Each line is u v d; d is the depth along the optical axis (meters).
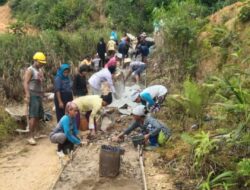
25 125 10.29
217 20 14.62
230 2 21.80
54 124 10.69
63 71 9.65
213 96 9.62
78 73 10.95
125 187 7.17
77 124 9.52
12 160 8.62
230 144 7.39
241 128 7.17
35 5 39.03
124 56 18.44
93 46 18.17
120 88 12.88
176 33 14.27
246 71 9.70
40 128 10.30
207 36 13.67
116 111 11.12
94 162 8.20
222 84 8.73
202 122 9.20
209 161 7.20
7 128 9.89
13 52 13.15
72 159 8.34
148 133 8.89
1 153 9.00
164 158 8.13
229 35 12.59
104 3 36.53
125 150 8.77
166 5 32.69
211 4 24.52
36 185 7.50
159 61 15.25
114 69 13.70
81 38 18.47
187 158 7.72
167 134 8.81
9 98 11.77
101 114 10.43
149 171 7.73
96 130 9.75
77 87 10.97
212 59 12.54
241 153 7.33
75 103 9.39
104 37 21.50
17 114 10.30
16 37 14.98
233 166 7.01
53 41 15.42
